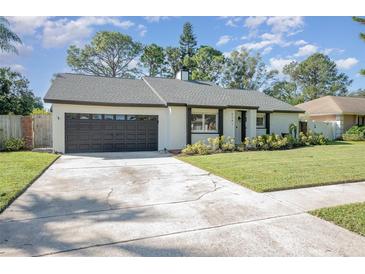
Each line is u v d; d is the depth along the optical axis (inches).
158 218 160.9
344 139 831.1
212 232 140.8
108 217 162.2
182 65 1546.5
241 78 1567.4
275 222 154.8
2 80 811.4
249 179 259.9
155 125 543.5
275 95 1641.2
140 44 1494.8
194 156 441.4
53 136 475.8
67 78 599.2
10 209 174.9
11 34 684.1
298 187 233.9
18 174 272.5
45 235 135.8
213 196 208.8
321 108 938.1
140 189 230.2
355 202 191.3
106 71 1451.8
